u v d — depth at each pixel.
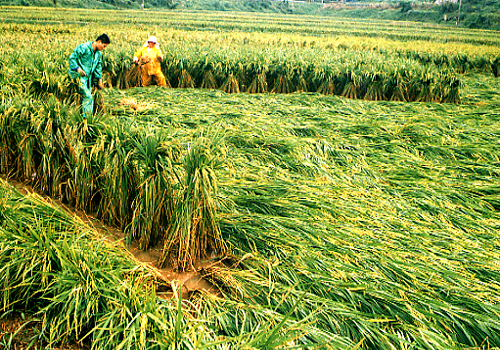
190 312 2.82
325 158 5.62
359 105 9.12
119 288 2.56
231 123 6.95
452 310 2.79
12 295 2.75
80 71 6.25
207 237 3.57
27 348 2.43
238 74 11.13
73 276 2.64
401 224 3.95
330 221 3.94
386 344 2.52
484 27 55.88
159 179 3.47
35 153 4.54
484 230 4.01
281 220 3.76
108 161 3.70
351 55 13.29
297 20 56.19
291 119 7.41
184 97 9.06
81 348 2.50
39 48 12.01
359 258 3.32
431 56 17.92
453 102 10.59
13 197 3.61
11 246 2.77
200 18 48.09
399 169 5.43
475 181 5.17
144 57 10.23
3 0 51.06
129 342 2.21
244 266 3.37
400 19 72.94
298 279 3.07
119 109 7.42
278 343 2.23
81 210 4.19
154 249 3.68
